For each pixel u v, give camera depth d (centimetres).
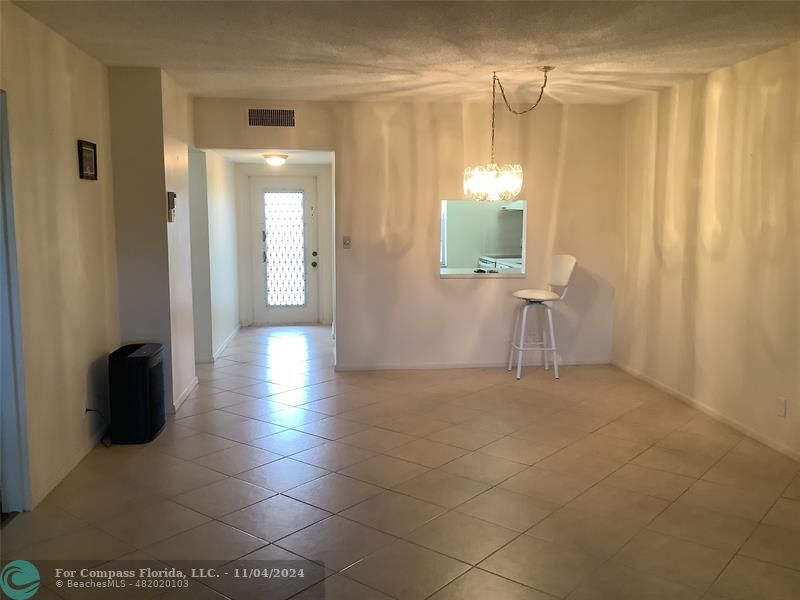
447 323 619
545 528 305
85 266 401
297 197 862
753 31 360
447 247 823
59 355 359
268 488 349
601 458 394
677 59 425
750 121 426
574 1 312
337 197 590
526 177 608
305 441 423
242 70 457
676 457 396
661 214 541
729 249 452
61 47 368
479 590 253
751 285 429
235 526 306
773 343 409
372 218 597
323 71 460
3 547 287
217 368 629
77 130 391
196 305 647
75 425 382
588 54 412
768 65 407
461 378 585
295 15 333
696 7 320
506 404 506
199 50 400
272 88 521
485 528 304
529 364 633
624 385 561
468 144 596
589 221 620
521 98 566
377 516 317
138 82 450
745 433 436
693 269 498
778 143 400
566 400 518
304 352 702
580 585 257
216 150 587
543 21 342
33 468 325
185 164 531
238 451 405
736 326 446
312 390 547
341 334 611
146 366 415
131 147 454
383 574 265
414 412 486
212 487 351
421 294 612
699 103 484
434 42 384
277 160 722
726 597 249
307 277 879
